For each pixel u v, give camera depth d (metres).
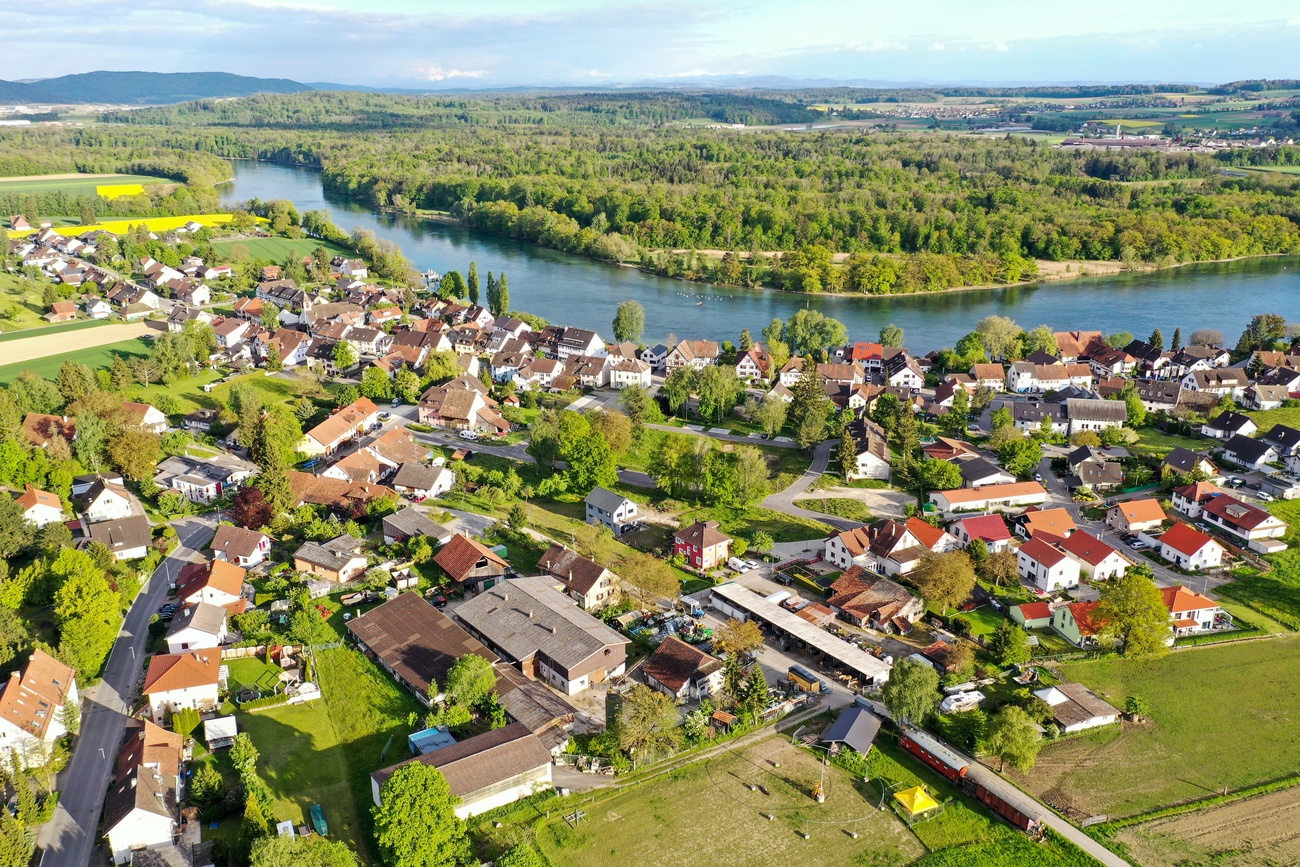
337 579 136.62
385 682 112.88
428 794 84.50
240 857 81.06
